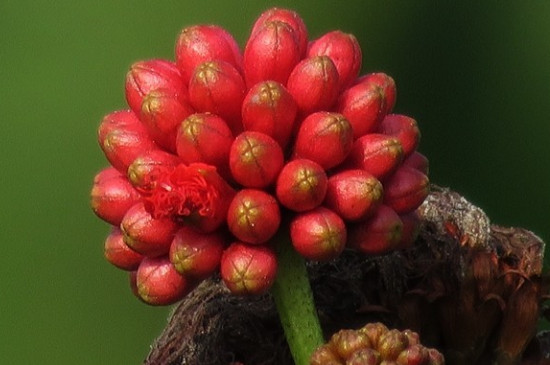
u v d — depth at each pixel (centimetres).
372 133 26
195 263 25
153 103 25
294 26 26
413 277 27
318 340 26
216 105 25
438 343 27
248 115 25
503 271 27
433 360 25
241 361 28
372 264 28
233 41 26
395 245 26
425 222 28
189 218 25
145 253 25
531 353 27
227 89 25
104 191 26
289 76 26
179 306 28
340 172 25
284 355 28
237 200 25
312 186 25
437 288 27
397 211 26
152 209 25
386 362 25
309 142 25
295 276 26
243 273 25
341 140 25
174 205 25
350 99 26
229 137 25
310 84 25
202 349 28
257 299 28
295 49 26
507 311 27
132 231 25
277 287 26
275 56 25
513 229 28
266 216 25
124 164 26
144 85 26
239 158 25
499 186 36
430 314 27
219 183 25
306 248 25
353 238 26
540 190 36
